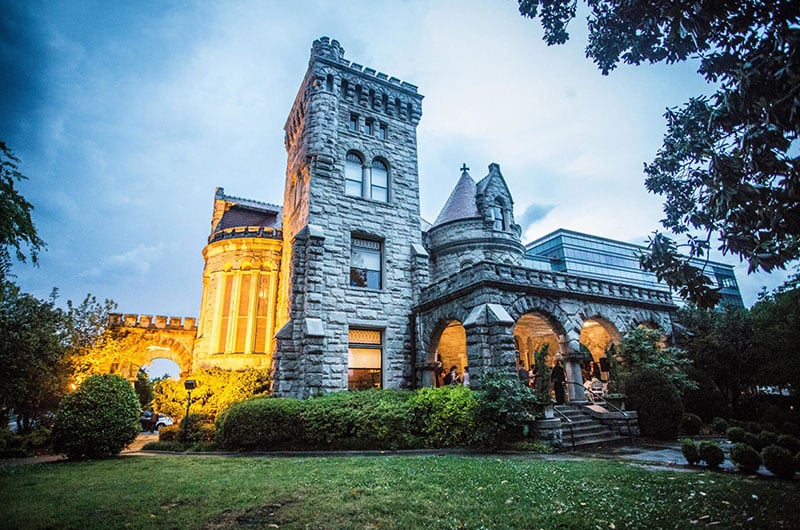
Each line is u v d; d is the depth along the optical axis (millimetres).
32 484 8898
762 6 5922
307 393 16859
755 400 22516
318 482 8633
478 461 10914
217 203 31016
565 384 17891
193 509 6996
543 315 17500
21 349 16859
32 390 17797
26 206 8641
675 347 19297
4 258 9227
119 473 10031
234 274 25359
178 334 32312
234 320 24266
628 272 57125
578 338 17469
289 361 17594
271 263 25578
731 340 21641
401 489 7969
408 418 14391
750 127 5836
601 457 12008
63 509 7004
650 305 20391
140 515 6727
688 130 7820
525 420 13531
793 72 5207
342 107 22781
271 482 8727
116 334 29984
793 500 6938
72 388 22125
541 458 11703
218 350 24109
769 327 18703
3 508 7070
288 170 26594
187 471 10141
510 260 24172
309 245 19203
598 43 8453
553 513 6504
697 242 7438
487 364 14852
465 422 13828
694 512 6473
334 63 23047
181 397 20016
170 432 17641
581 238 55750
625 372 17562
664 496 7383
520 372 16422
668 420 15734
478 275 16531
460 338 25109
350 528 6012
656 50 7926
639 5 7418
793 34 5266
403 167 23672
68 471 10414
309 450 13930
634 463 10938
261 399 15352
